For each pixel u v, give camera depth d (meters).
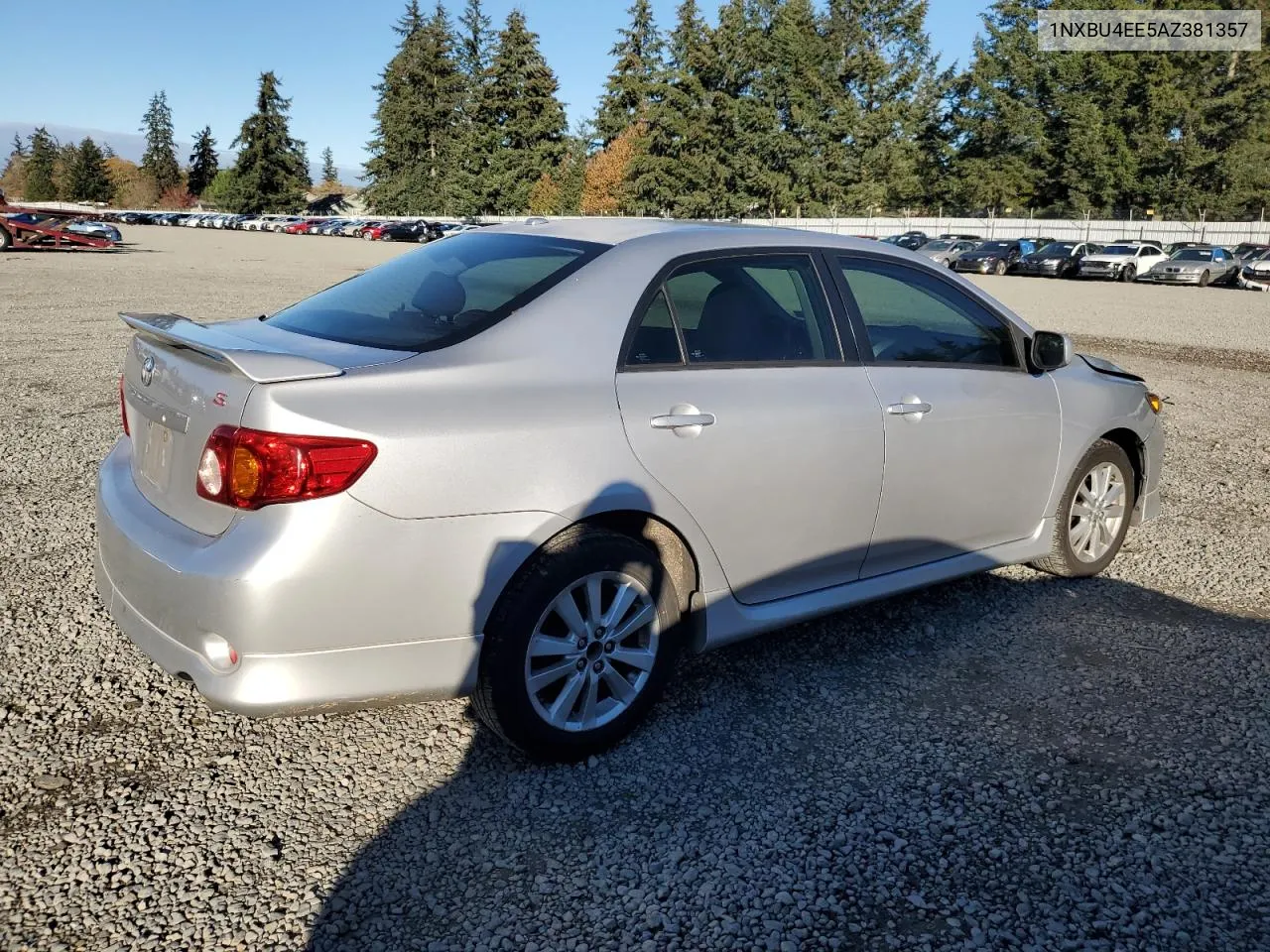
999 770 3.13
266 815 2.81
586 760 3.13
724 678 3.70
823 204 65.12
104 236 36.72
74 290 18.98
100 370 9.88
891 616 4.32
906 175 69.31
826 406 3.47
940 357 3.96
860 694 3.60
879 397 3.65
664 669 3.22
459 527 2.74
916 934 2.42
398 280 3.53
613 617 3.05
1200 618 4.38
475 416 2.79
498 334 2.98
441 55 95.06
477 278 3.30
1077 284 35.16
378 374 2.74
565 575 2.89
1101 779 3.08
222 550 2.61
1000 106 62.62
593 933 2.40
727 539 3.29
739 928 2.42
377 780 3.00
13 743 3.11
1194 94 57.56
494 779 3.02
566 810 2.87
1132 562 5.10
